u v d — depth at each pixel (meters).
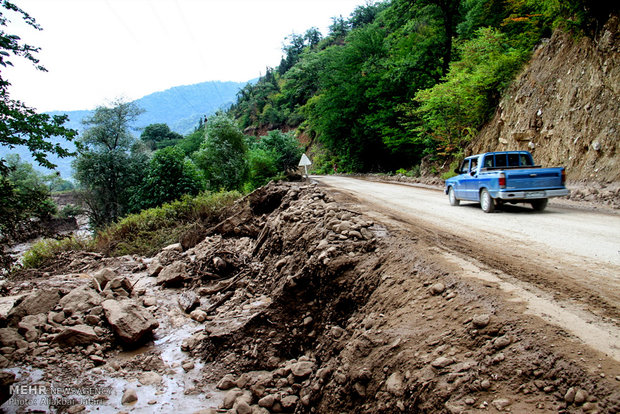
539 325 2.77
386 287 4.48
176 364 5.30
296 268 6.67
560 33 14.52
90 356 5.48
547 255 4.92
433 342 3.07
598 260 4.56
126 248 14.25
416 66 29.62
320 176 41.53
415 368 2.88
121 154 31.27
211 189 29.69
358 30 40.22
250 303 6.96
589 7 11.86
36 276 10.45
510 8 19.83
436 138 22.33
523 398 2.23
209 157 32.38
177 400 4.37
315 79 86.50
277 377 4.43
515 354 2.55
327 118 43.06
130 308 6.52
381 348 3.38
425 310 3.64
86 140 30.81
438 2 26.05
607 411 1.94
